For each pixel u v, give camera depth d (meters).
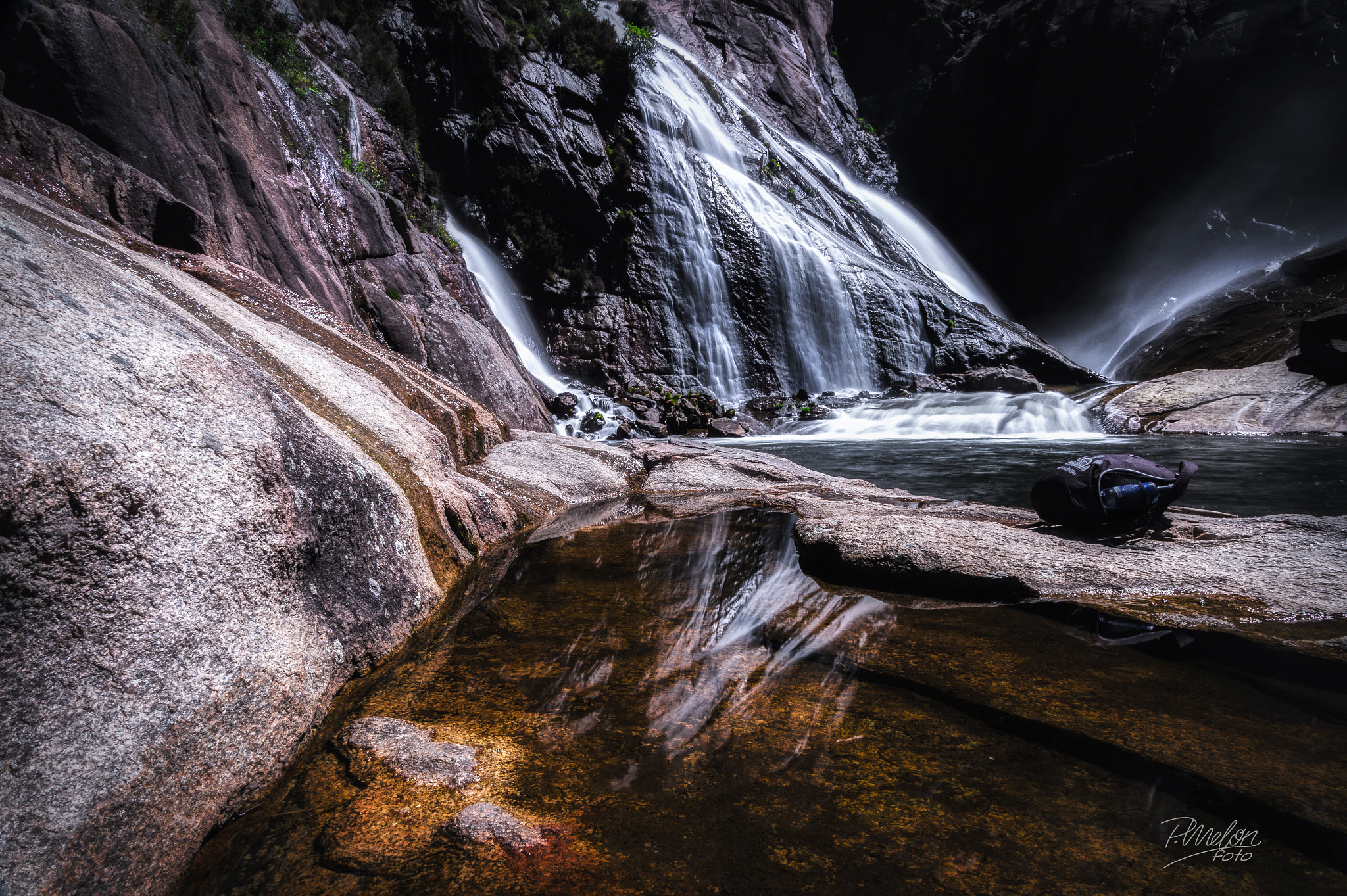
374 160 13.47
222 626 1.72
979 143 34.44
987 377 19.80
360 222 10.31
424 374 6.04
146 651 1.50
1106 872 1.33
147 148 6.20
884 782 1.65
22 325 1.68
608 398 16.38
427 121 17.34
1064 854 1.38
